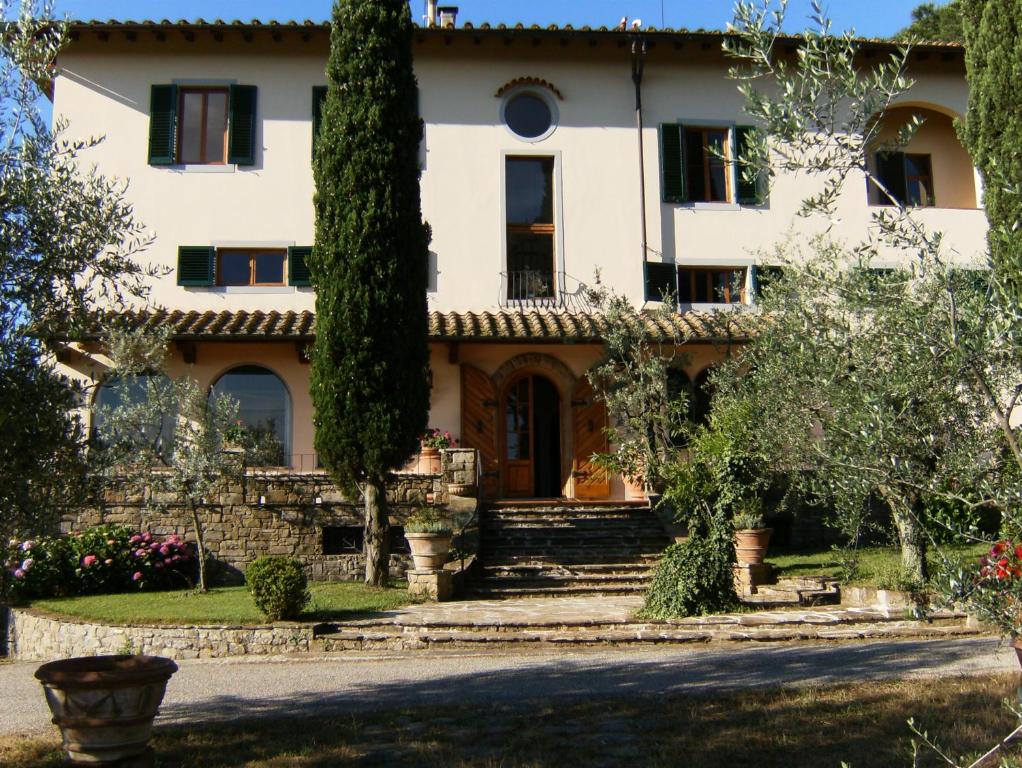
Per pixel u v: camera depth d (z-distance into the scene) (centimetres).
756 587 1431
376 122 1512
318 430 1484
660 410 1795
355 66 1529
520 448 2084
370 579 1488
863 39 2042
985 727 688
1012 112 1073
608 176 2138
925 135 2222
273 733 751
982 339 414
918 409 486
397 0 1559
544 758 661
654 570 1448
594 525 1770
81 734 638
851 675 898
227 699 905
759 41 505
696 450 1416
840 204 2138
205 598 1409
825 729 709
